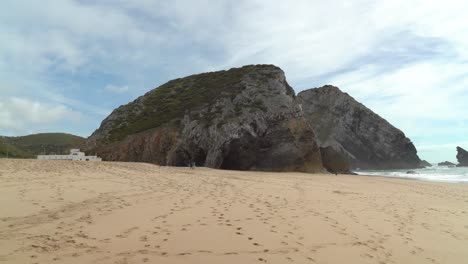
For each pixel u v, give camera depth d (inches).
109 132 2532.0
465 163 4729.3
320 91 5157.5
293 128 2155.5
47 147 4525.1
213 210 474.9
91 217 394.0
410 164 4340.6
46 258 251.1
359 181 1278.3
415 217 519.8
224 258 280.1
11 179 647.1
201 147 2068.2
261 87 2420.0
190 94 2763.3
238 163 2059.5
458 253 335.0
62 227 343.0
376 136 4362.7
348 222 447.8
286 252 305.6
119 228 352.8
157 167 1396.4
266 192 722.2
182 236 336.8
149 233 340.5
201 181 896.9
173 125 2290.8
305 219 448.8
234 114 2153.1
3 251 261.1
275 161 2065.7
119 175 898.1
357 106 4596.5
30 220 364.2
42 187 577.3
